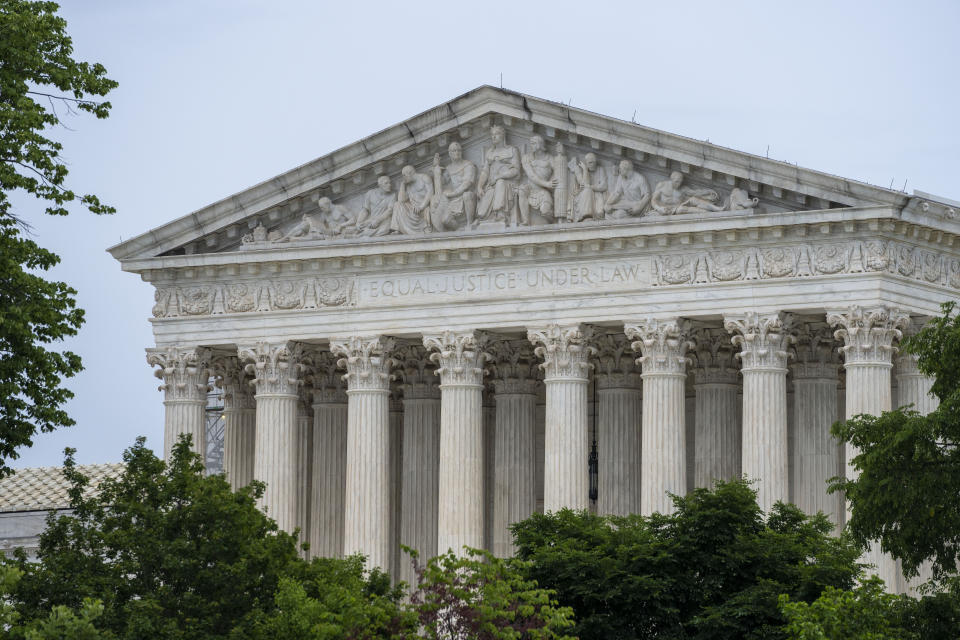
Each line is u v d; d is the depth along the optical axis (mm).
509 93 116125
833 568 92562
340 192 122312
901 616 83375
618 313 114375
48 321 95938
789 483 121625
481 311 117938
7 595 87438
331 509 130000
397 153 119750
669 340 113125
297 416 130000
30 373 95750
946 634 82938
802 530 98250
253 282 124000
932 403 110938
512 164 117438
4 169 92625
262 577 90812
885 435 85375
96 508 92625
